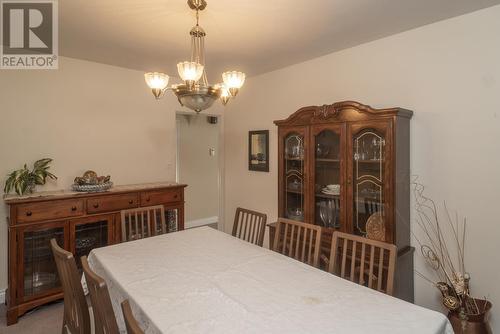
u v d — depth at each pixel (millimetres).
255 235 2443
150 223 2641
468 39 2158
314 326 1170
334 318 1228
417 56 2406
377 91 2654
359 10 2086
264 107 3740
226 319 1219
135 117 3582
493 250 2098
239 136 4133
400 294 2279
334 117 2590
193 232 2482
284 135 3020
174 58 3109
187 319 1217
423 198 2398
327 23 2293
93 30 2396
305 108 2771
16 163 2844
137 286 1507
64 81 3088
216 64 3316
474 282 2182
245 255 1948
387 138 2268
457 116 2221
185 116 4992
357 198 2494
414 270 2467
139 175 3627
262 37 2559
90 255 2033
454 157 2244
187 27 2336
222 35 2512
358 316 1243
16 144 2842
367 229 2426
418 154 2418
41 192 2861
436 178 2332
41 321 2471
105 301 1075
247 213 2529
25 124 2885
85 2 1955
